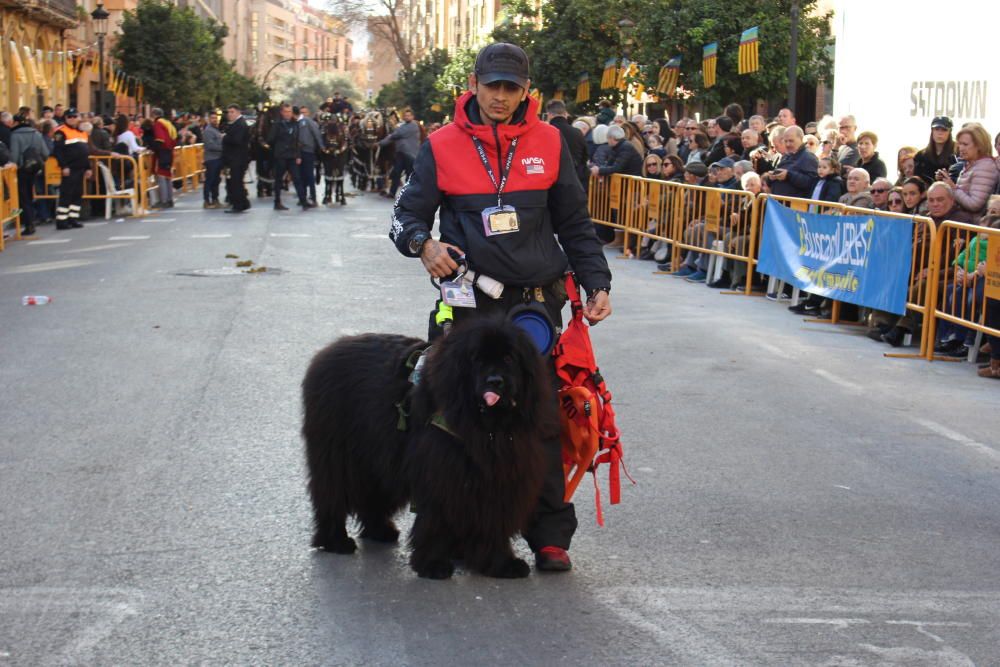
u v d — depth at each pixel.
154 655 4.00
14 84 38.84
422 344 4.62
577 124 19.91
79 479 6.09
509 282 4.62
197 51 49.47
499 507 4.30
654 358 9.54
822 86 25.75
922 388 8.73
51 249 17.19
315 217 22.88
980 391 8.69
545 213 4.74
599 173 18.03
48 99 43.38
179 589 4.61
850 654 4.06
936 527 5.56
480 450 4.18
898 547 5.25
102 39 34.72
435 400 4.24
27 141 19.03
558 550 4.73
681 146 18.45
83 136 20.80
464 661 3.94
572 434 4.70
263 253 16.52
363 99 161.75
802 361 9.62
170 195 25.69
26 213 19.25
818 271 11.86
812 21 23.95
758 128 15.24
